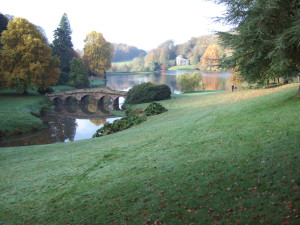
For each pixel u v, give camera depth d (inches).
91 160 599.2
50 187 473.4
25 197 445.1
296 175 322.3
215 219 267.0
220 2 548.7
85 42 4128.9
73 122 1601.9
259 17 487.5
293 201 267.1
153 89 1937.7
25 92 2377.0
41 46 2177.7
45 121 1588.3
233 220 258.4
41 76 2242.9
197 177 386.0
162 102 1758.1
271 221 241.6
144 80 4650.6
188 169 427.2
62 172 546.3
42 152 789.9
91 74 4220.0
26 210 392.5
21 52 2114.9
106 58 4099.4
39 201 419.5
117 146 690.8
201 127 706.8
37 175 551.2
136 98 1978.3
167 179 402.6
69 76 3228.3
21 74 2058.3
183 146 570.9
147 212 312.7
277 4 466.9
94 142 840.9
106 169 518.9
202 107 1179.3
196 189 346.9
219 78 4033.0
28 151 828.0
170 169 445.1
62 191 444.8
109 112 1903.3
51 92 2588.6
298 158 371.6
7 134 1269.7
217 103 1203.2
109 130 1126.4
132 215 312.8
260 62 572.1
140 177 435.5
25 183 512.4
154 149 594.9
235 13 539.5
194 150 525.3
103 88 2354.8
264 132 532.4
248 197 298.4
